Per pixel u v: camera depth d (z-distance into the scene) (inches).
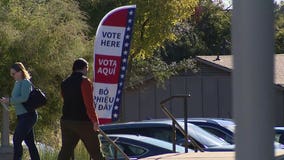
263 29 382.6
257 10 382.6
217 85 3946.9
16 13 1886.1
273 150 382.0
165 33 3097.9
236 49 387.2
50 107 1946.4
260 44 382.0
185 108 1284.4
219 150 1428.4
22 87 1283.2
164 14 3048.7
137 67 3732.8
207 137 1561.3
